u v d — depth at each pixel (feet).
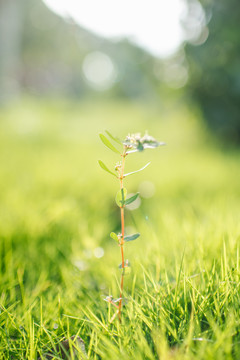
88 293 5.83
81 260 7.32
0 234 7.73
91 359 4.06
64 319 5.05
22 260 7.16
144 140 4.10
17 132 29.30
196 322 4.32
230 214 8.27
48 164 17.44
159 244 7.19
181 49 25.91
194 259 5.87
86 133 33.55
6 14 41.34
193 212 10.16
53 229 8.76
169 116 32.12
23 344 4.58
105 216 10.96
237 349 3.79
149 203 12.44
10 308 5.10
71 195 12.27
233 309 4.31
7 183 13.08
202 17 24.31
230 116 25.13
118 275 6.36
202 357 3.71
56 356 4.20
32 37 118.01
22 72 119.34
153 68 29.96
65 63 135.13
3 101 45.14
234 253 5.74
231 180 14.98
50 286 6.31
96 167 17.46
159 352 4.00
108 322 4.69
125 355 3.90
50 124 37.11
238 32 22.67
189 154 22.63
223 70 24.27
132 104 82.07
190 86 26.43
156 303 4.66
